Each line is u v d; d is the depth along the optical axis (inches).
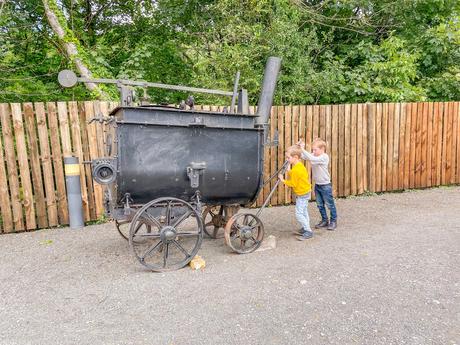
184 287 146.9
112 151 165.9
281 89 361.1
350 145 307.1
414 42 435.8
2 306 135.3
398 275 152.8
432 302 129.6
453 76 394.3
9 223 232.7
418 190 332.8
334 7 427.5
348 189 310.0
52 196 240.5
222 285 147.5
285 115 285.9
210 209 213.0
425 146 332.8
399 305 127.9
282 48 350.6
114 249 196.4
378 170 317.4
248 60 335.9
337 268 161.5
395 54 384.2
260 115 199.2
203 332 114.1
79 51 307.7
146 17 406.0
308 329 114.2
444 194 314.7
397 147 322.3
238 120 175.5
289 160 198.4
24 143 232.1
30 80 325.1
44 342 111.2
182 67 398.0
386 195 315.9
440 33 414.9
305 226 203.9
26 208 234.8
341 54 449.4
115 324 120.5
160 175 161.6
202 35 390.9
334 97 375.2
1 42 313.7
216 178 172.4
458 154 347.3
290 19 376.5
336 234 213.5
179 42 404.2
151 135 158.9
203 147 168.7
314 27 402.9
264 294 138.4
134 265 172.9
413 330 112.6
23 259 185.2
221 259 177.8
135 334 114.2
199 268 165.8
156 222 164.7
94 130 246.4
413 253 177.9
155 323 120.3
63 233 229.1
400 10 440.1
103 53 355.3
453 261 166.9
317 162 215.9
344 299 133.0
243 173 177.8
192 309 128.8
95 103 245.6
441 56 430.6
